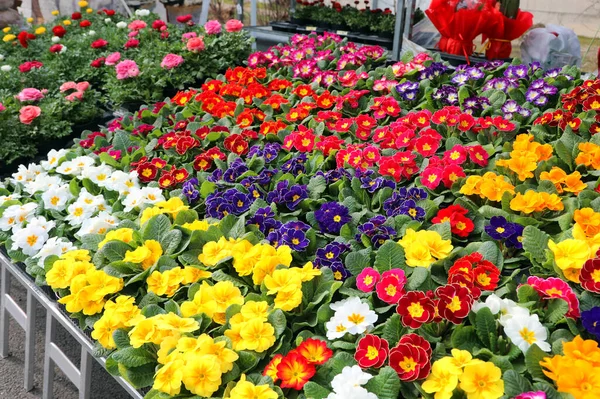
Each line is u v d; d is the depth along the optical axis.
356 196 0.99
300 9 2.61
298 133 1.22
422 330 0.67
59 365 0.88
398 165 1.04
